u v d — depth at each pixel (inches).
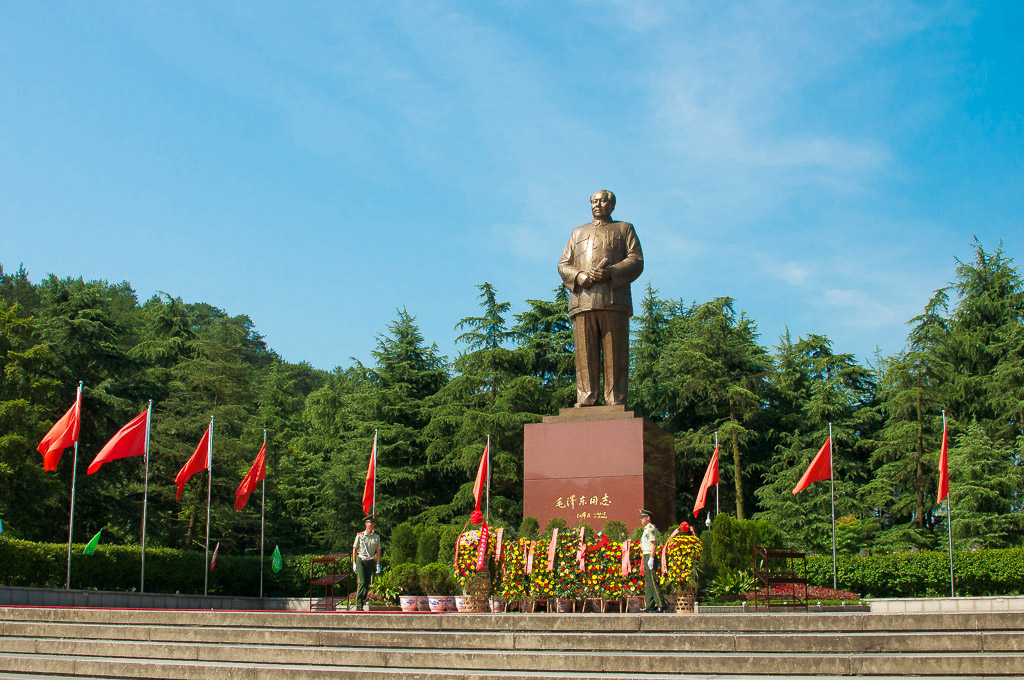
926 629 415.8
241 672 393.4
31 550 945.5
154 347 1646.2
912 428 1362.0
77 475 1279.5
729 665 370.6
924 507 1358.3
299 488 1635.1
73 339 1359.5
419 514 1438.2
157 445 1368.1
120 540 1386.6
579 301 746.8
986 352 1433.3
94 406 1325.0
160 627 468.1
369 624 475.5
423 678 368.2
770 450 1544.0
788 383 1550.2
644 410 1590.8
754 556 706.8
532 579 597.3
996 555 964.0
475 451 1381.6
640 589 588.4
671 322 1748.3
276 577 1327.5
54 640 453.1
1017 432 1365.7
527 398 1454.2
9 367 1133.7
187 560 1188.5
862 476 1448.1
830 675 362.3
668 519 723.4
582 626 447.2
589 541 599.8
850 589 1000.2
